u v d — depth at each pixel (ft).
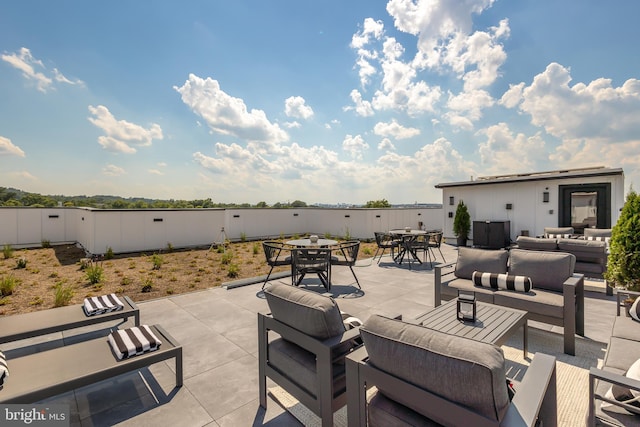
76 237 35.09
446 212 37.29
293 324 5.81
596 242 15.58
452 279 12.44
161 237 31.73
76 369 6.28
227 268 22.06
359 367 4.61
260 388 6.72
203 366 8.43
